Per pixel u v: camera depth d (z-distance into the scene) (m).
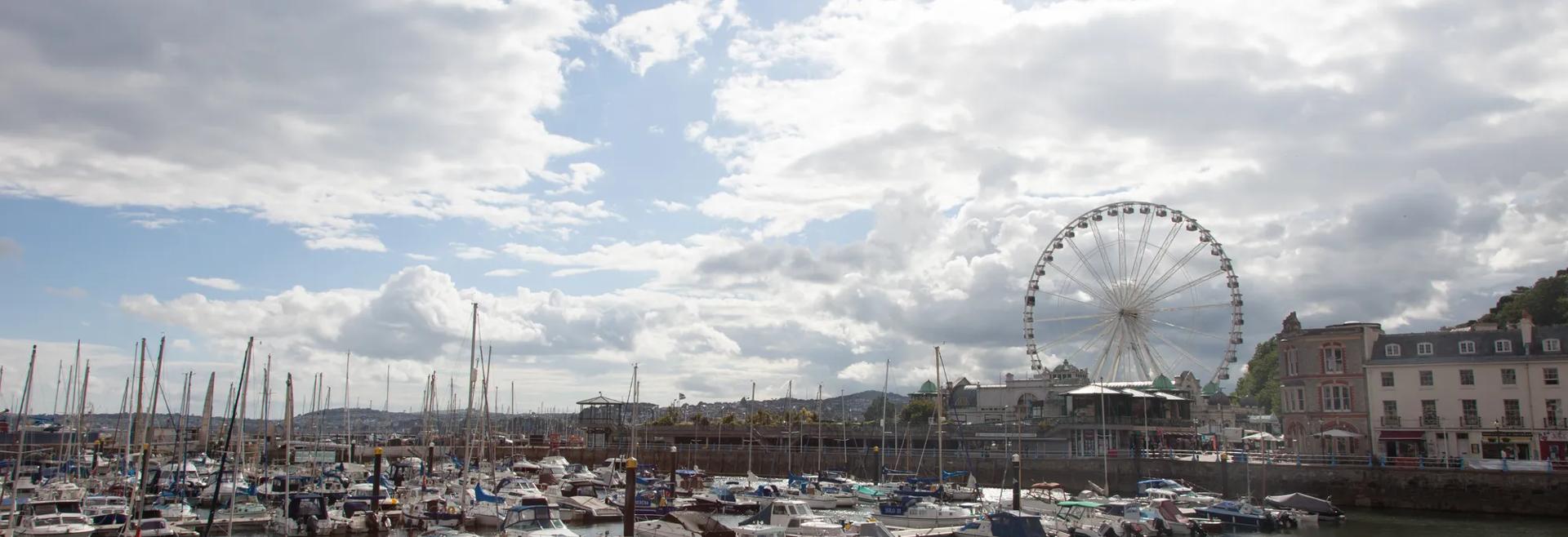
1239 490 102.38
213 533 74.88
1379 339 112.94
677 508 91.25
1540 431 100.06
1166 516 75.69
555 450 167.62
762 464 147.00
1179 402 142.88
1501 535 76.44
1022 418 175.38
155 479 95.69
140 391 74.44
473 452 153.50
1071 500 87.25
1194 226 134.00
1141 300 134.62
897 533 70.81
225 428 132.62
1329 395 113.31
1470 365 105.19
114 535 68.31
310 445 160.50
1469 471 91.31
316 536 74.56
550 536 62.78
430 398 144.38
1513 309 158.62
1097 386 137.75
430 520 80.69
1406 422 107.69
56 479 99.06
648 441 175.75
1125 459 111.75
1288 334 122.50
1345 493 97.06
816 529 66.12
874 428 162.62
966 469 118.06
